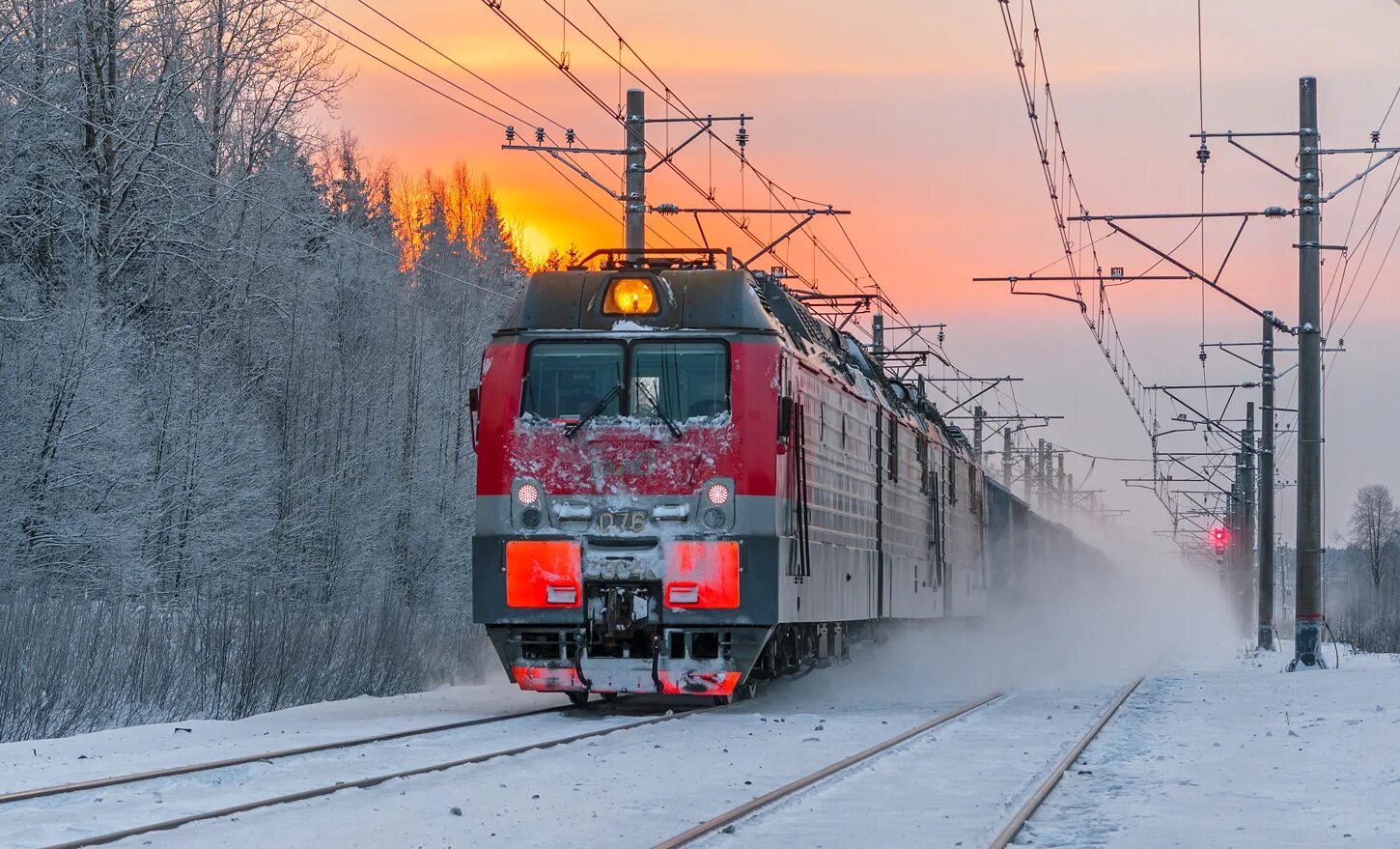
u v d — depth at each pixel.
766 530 26.22
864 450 34.72
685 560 25.94
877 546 35.78
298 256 61.06
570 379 26.80
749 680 29.50
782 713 27.64
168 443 48.41
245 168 58.06
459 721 24.88
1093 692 36.03
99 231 49.69
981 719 27.28
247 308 56.91
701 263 28.98
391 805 15.73
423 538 62.25
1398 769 19.59
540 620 26.06
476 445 26.91
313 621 35.69
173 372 49.69
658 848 12.90
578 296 27.30
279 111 59.28
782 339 27.47
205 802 15.76
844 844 13.84
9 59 44.50
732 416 26.36
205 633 32.03
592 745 21.47
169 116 52.19
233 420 51.19
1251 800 17.12
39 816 14.66
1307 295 44.25
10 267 46.53
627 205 39.41
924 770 19.44
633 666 26.23
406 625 37.91
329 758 19.47
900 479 39.25
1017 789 17.66
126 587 42.41
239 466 49.94
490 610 26.31
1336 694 32.75
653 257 30.61
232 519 49.00
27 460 42.28
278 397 58.22
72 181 48.66
